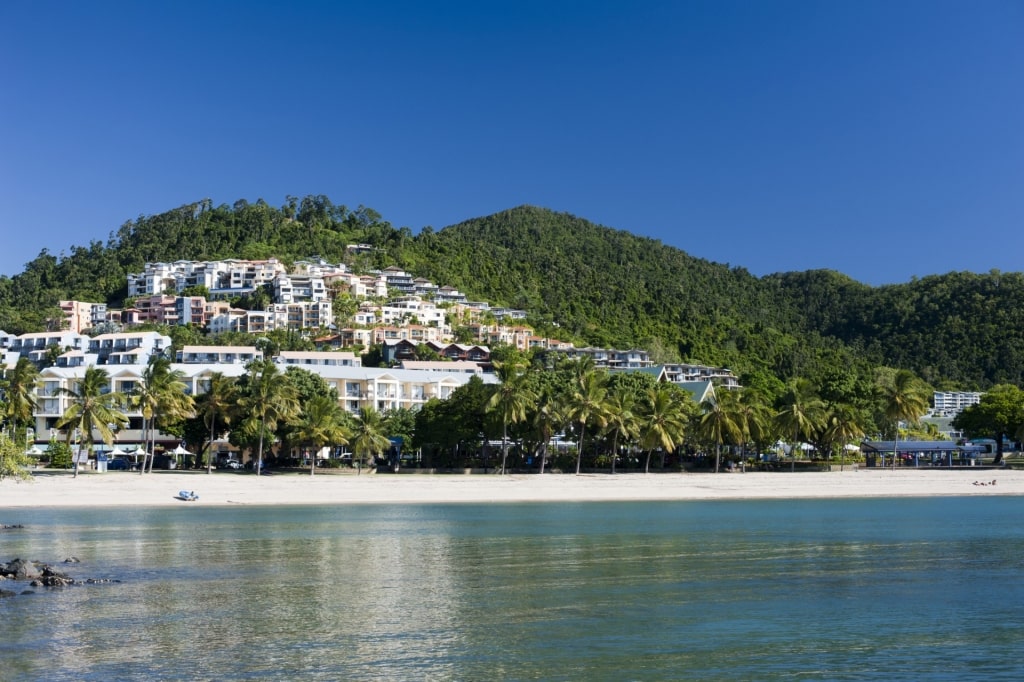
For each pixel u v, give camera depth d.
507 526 77.75
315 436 116.12
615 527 77.56
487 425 126.31
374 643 36.56
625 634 38.16
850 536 70.94
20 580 49.53
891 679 32.41
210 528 75.12
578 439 134.50
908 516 88.12
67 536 68.81
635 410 131.38
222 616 41.22
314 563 56.31
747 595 46.53
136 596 45.72
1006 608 43.56
